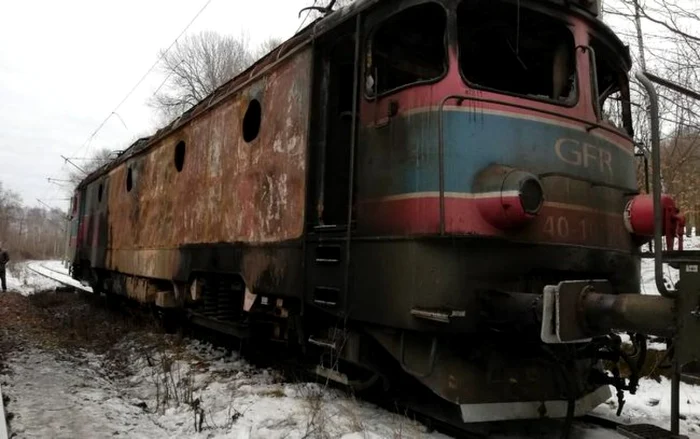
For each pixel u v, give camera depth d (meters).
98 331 11.36
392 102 4.80
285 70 6.31
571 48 5.16
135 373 7.75
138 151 12.21
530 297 4.06
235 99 7.59
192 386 6.50
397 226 4.62
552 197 4.59
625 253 5.19
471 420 4.39
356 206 5.12
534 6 4.89
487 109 4.46
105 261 14.30
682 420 5.58
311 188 5.66
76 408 5.52
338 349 5.42
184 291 9.09
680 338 3.27
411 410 5.23
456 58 4.51
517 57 5.25
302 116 5.85
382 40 5.27
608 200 5.06
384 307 4.62
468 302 4.24
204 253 8.05
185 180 9.12
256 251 6.54
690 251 3.49
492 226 4.23
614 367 5.02
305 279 5.56
